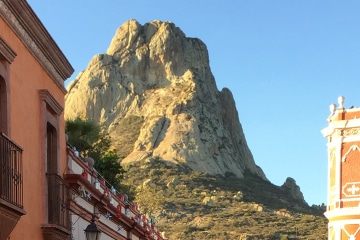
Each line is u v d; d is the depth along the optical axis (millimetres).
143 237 29734
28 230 13688
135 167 159875
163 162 164875
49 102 15250
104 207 21047
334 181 30250
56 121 16203
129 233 26594
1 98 12336
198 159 171375
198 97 191125
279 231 122875
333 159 30484
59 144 16438
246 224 127688
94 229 15734
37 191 14453
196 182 155750
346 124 29891
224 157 182125
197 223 126188
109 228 22672
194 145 174375
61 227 15227
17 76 13188
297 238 119125
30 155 13977
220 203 142000
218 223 126625
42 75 15164
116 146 175500
